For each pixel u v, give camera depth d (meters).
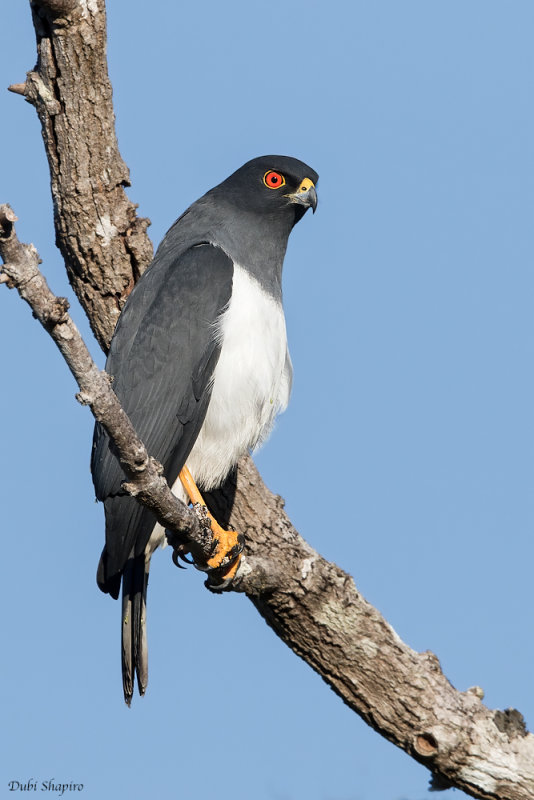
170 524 9.01
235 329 11.38
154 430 11.36
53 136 11.09
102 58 10.73
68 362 7.32
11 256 6.66
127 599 11.09
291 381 12.27
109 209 11.41
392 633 11.05
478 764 10.51
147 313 11.52
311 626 11.02
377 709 10.91
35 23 10.60
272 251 12.37
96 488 11.30
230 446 11.58
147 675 11.01
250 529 11.56
